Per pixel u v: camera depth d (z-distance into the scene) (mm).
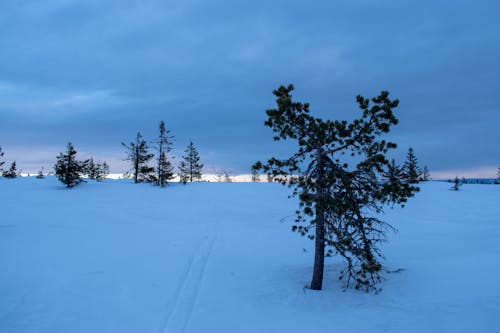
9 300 8453
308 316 8000
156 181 47125
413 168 50906
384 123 9094
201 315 8023
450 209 31281
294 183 9562
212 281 10836
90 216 23344
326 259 14797
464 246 16531
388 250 16391
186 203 31344
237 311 8320
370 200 9352
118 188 40531
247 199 34281
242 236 19094
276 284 10742
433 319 7656
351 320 7707
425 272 11734
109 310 8195
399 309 8398
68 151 40562
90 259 12578
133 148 47719
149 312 8156
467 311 8062
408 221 25797
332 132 9234
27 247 13750
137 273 11266
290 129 9625
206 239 17641
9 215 22219
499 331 6934
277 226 23016
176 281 10664
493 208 31578
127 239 16578
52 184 42312
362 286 10461
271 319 7809
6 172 67500
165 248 15133
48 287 9500
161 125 46406
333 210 9148
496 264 12320
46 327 7152
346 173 9406
